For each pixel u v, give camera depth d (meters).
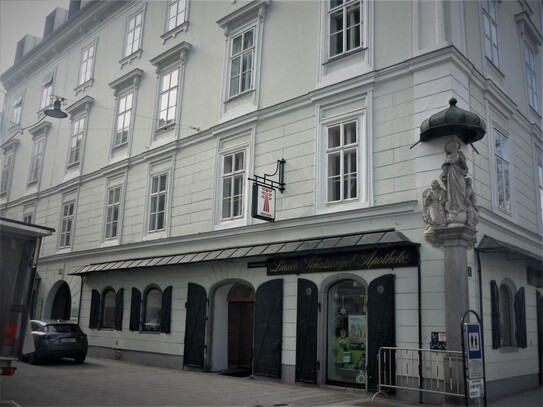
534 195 16.11
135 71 21.55
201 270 16.45
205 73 18.48
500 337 12.61
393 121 12.55
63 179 25.59
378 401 10.73
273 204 14.43
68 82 27.14
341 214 12.88
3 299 9.29
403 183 12.06
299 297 13.34
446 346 10.45
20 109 31.55
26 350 9.57
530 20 17.55
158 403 10.00
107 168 22.25
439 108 11.78
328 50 14.47
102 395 10.69
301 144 14.45
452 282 10.62
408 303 11.29
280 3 16.09
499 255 12.76
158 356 17.30
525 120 16.23
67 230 24.53
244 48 17.17
